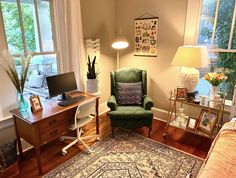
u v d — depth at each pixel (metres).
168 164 2.28
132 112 2.75
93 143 2.71
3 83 2.19
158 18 3.15
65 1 2.69
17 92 2.23
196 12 2.77
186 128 2.76
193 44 2.91
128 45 3.45
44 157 2.41
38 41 2.63
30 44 2.55
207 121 2.62
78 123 2.46
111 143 2.72
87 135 2.92
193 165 2.26
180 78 2.77
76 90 2.94
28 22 2.48
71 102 2.40
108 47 3.67
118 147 2.62
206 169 1.33
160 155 2.45
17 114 2.08
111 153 2.49
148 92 3.61
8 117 2.29
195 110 3.09
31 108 2.14
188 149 2.58
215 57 2.85
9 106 2.29
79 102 2.44
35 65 2.63
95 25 3.31
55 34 2.81
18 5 2.34
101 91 3.72
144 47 3.45
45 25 2.68
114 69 3.92
